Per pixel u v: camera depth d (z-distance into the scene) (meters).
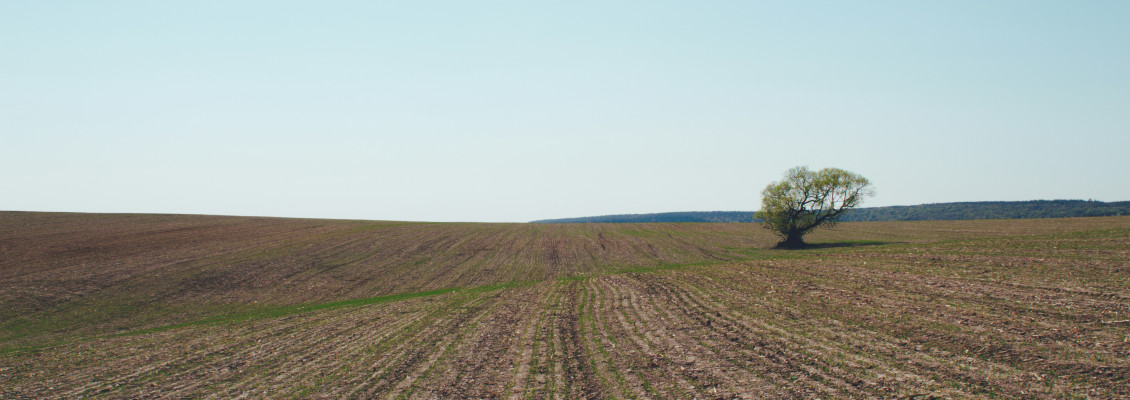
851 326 19.09
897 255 37.41
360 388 15.33
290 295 38.88
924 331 17.59
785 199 59.41
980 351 15.05
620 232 75.88
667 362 16.14
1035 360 13.95
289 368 18.30
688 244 64.00
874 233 68.62
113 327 31.28
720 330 19.94
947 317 19.17
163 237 62.19
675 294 29.52
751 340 18.12
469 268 48.75
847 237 65.50
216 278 43.41
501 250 58.91
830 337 17.81
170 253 53.00
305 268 47.72
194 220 78.69
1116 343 14.77
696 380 14.29
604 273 44.38
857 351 15.98
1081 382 12.28
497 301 31.41
